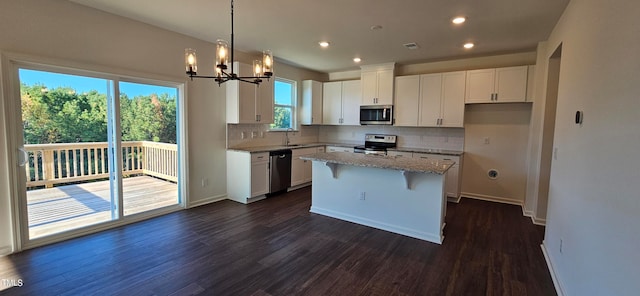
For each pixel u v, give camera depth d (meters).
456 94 4.98
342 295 2.24
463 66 5.11
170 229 3.51
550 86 3.76
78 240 3.14
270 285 2.36
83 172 3.34
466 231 3.59
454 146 5.36
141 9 3.16
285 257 2.85
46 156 3.07
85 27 3.12
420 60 5.27
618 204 1.41
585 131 1.99
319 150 6.18
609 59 1.63
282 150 5.21
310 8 2.99
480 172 5.14
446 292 2.30
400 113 5.53
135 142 3.78
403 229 3.50
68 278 2.40
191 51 2.45
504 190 4.95
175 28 3.77
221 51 2.31
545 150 3.83
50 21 2.89
